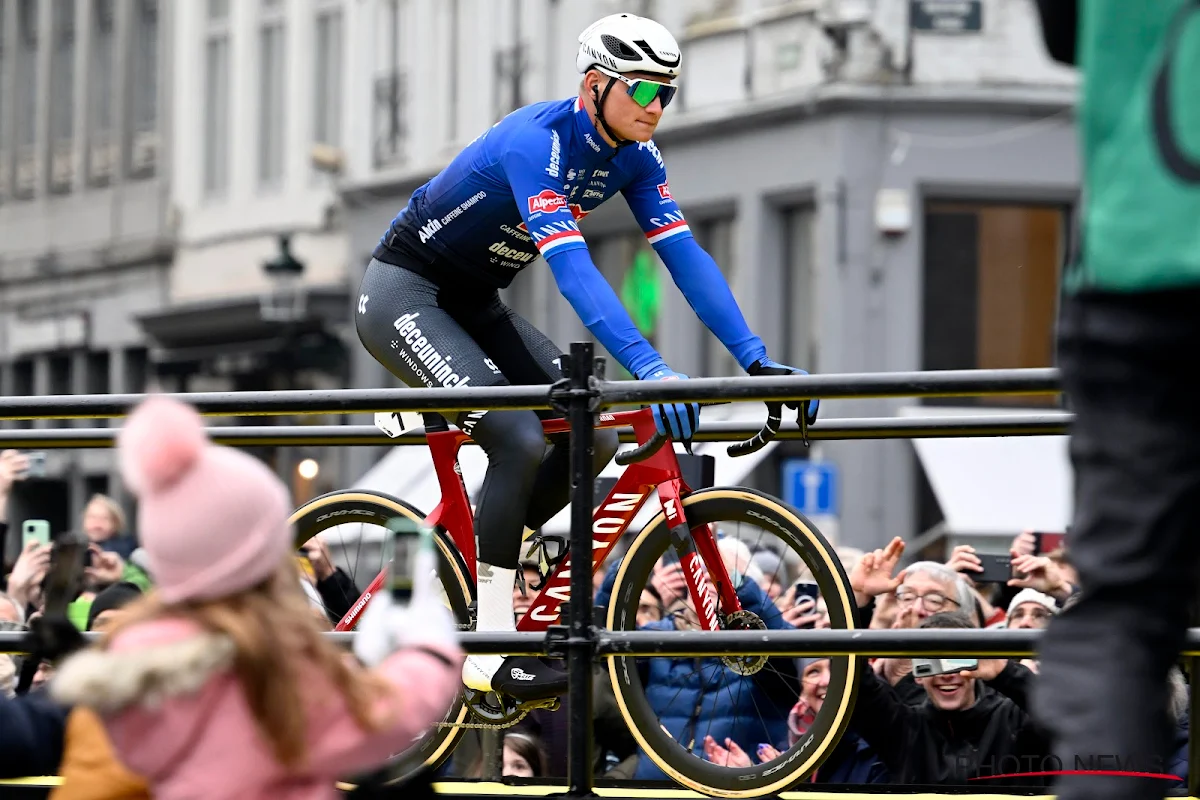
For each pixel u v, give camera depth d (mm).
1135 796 7973
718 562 14883
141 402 13266
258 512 8188
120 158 74188
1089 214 7758
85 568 21797
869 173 48688
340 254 64562
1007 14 48906
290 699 8086
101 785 9172
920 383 11875
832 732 13812
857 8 48469
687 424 13938
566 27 56500
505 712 15258
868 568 17609
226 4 69750
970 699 15719
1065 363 8258
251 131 68250
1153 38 7555
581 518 12672
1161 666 8234
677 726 16484
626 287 54562
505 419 15086
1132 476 8031
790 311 50812
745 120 50812
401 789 10180
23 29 79875
